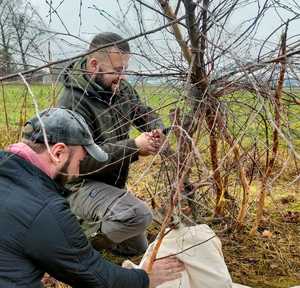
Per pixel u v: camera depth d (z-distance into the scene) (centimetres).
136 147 288
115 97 297
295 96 256
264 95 240
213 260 254
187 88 220
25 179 195
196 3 212
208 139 266
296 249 360
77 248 196
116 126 307
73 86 288
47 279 305
